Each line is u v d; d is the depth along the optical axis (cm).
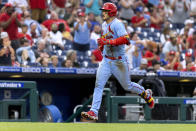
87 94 4156
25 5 5050
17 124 2356
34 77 3875
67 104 4197
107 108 3356
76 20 4703
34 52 3966
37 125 2266
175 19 6406
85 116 2330
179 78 4062
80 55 4559
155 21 6150
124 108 3428
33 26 4503
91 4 5397
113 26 2281
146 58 4684
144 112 3441
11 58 3716
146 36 5653
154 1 6494
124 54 2323
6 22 4078
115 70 2323
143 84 3662
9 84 3078
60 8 5428
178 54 4788
